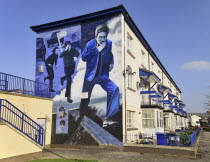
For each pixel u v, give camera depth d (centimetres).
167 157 1058
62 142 1445
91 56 1482
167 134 1277
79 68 1509
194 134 1512
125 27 1496
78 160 942
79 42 1548
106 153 1182
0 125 859
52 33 1675
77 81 1495
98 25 1498
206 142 1953
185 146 1151
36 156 1045
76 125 1427
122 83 1345
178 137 1212
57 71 1589
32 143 1031
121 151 1239
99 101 1387
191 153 1080
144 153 1176
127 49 1493
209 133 3578
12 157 900
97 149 1316
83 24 1557
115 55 1398
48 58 1650
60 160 948
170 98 3231
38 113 1305
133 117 1571
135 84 1619
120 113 1305
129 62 1521
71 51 1567
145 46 2012
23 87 1300
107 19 1472
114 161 949
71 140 1418
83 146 1361
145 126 1669
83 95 1448
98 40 1480
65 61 1577
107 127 1324
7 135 891
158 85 2355
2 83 1153
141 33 1777
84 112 1421
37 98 1310
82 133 1394
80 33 1557
